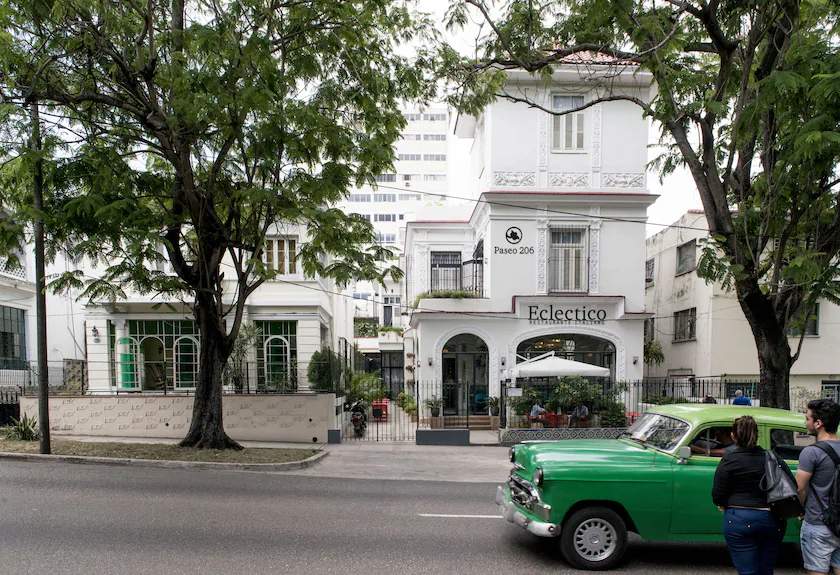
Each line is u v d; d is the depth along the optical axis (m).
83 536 6.20
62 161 11.07
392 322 44.88
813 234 9.86
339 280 10.57
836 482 4.12
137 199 11.08
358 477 10.73
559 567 5.64
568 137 18.80
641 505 5.63
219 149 12.05
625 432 7.02
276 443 14.88
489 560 5.79
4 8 8.97
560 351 19.11
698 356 19.81
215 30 9.48
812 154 7.07
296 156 11.04
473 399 19.11
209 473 10.41
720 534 5.66
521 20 9.93
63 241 11.85
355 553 5.89
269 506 7.82
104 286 11.19
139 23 11.17
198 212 11.64
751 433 4.41
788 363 9.37
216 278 12.60
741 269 8.51
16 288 20.09
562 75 18.12
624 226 18.80
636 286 18.73
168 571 5.23
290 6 10.78
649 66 9.11
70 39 9.65
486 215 19.30
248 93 9.09
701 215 20.16
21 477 9.33
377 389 22.84
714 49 9.45
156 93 10.84
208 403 12.59
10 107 9.27
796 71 7.72
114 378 19.00
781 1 7.86
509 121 18.64
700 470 5.71
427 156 75.31
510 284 18.64
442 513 7.70
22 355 20.78
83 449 11.96
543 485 5.62
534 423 16.61
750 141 9.80
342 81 11.59
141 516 7.07
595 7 8.48
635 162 18.73
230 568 5.35
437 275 20.97
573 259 18.86
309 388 17.50
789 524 5.66
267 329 19.75
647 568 5.76
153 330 19.50
